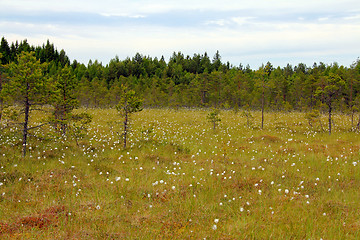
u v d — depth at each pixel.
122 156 15.67
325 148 18.08
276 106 54.62
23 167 13.02
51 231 7.48
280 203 9.73
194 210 9.25
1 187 10.63
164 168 14.00
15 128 20.98
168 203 9.78
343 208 9.28
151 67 126.31
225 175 12.86
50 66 105.06
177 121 33.16
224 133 24.64
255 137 22.22
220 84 65.25
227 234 7.52
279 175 12.86
